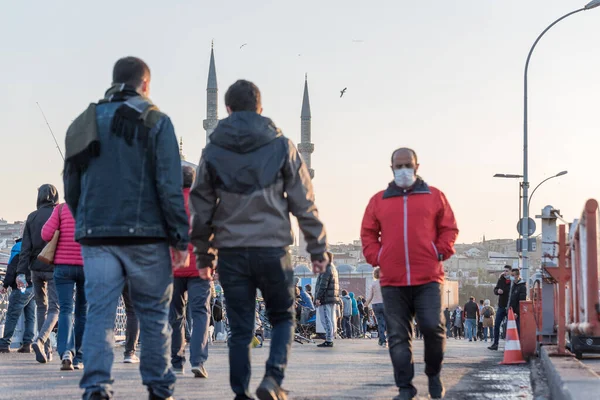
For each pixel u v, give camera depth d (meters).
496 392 7.80
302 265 71.50
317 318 27.03
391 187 6.84
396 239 6.74
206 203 5.70
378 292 19.83
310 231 5.71
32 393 7.23
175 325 9.29
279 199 5.66
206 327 8.99
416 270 6.71
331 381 8.80
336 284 19.36
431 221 6.75
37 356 11.09
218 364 11.38
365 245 6.94
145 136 5.38
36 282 11.62
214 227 5.70
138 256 5.36
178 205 5.35
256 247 5.59
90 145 5.36
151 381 5.52
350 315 32.19
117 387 7.69
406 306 6.83
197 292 8.95
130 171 5.36
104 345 5.38
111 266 5.37
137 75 5.58
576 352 14.33
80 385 5.39
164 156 5.36
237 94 5.70
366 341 25.31
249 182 5.55
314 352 15.89
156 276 5.41
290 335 5.76
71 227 9.66
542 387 7.92
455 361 12.88
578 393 5.27
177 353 9.36
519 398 7.29
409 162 6.76
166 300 5.51
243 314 5.71
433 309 6.72
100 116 5.43
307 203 5.70
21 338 15.77
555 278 9.87
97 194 5.36
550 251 12.43
